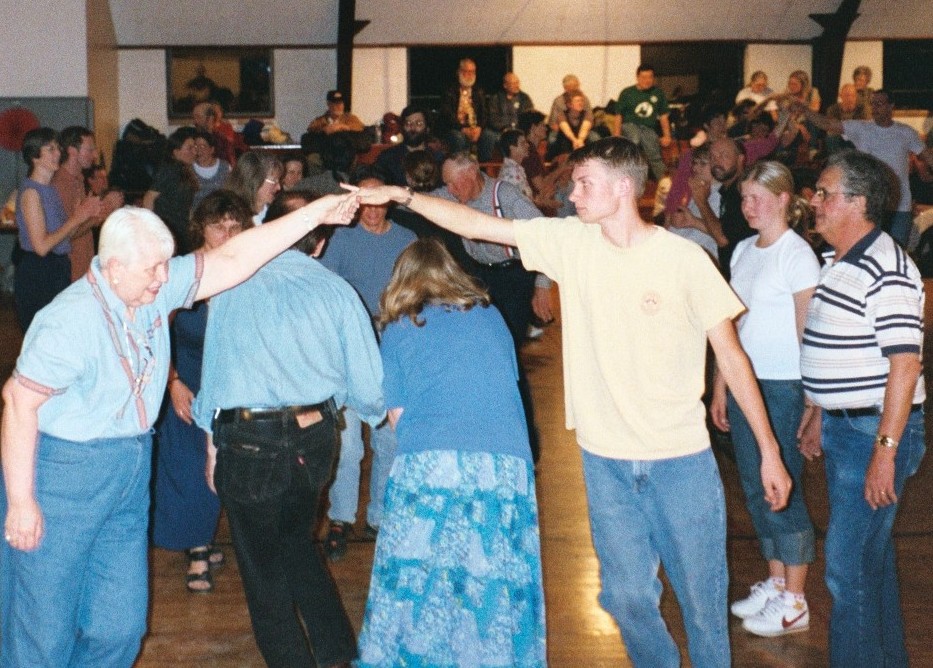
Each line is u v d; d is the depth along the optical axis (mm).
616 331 3125
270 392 3344
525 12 14648
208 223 3930
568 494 5652
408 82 14922
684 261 3070
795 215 4066
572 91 13492
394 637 3189
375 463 4840
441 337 3314
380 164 8789
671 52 15453
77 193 6699
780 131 10172
